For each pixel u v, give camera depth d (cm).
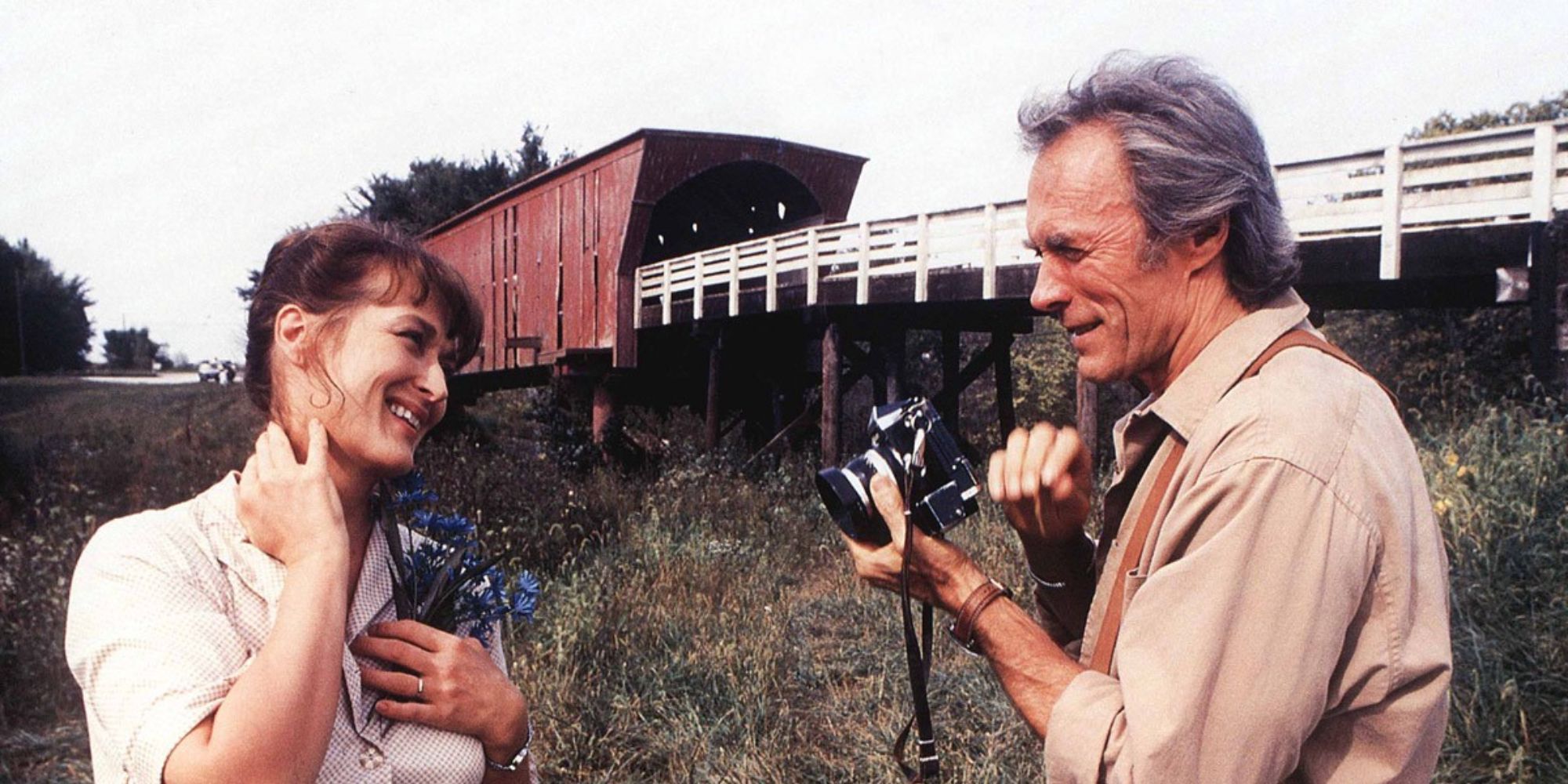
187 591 133
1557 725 364
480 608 167
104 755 124
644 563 735
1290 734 127
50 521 776
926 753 168
